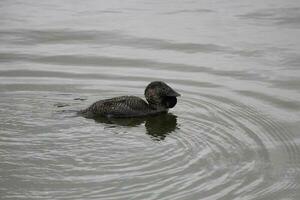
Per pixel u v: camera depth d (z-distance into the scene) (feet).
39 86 55.42
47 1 81.25
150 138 45.52
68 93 54.24
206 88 55.83
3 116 48.32
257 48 65.00
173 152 42.91
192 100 53.47
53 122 47.47
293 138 45.96
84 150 42.86
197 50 64.80
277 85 56.13
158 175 39.68
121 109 50.21
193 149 43.55
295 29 70.23
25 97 52.70
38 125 46.70
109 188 37.91
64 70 59.26
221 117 49.80
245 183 39.32
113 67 60.34
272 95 54.03
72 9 77.71
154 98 51.72
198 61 61.98
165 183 38.78
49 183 38.37
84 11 76.95
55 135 45.14
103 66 60.59
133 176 39.42
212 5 79.61
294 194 38.40
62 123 47.44
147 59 62.39
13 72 58.29
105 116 49.78
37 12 76.43
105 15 75.36
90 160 41.34
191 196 37.50
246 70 59.67
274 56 62.80
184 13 76.23
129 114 50.49
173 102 51.65
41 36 68.33
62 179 38.81
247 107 51.70
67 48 65.10
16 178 38.81
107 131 46.57
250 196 37.91
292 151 43.91
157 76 58.49
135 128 47.78
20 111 49.57
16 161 40.91
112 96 54.13
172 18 74.33
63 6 79.05
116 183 38.55
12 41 66.69
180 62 61.67
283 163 42.11
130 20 73.56
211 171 40.47
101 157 41.83
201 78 58.03
